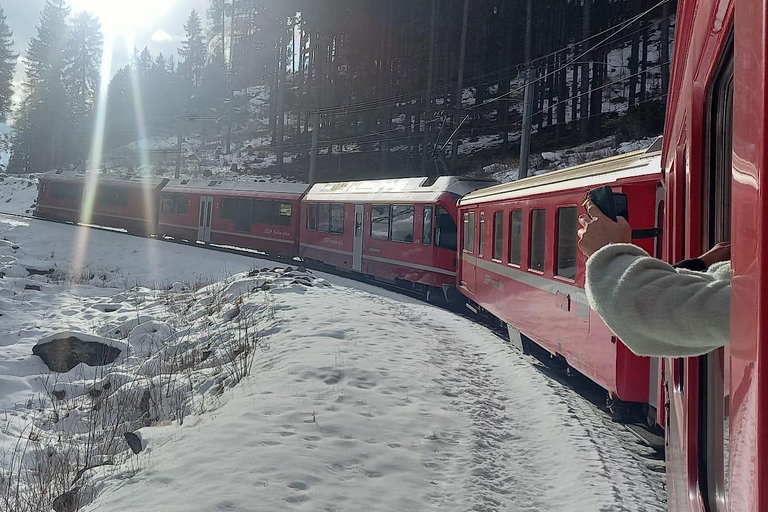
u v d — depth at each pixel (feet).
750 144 3.08
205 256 98.27
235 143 256.32
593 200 5.16
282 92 213.05
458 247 56.70
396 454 21.65
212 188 104.47
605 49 155.02
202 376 35.06
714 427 6.06
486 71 169.58
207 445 21.35
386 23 180.65
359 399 26.86
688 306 3.93
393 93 178.70
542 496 19.86
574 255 28.73
